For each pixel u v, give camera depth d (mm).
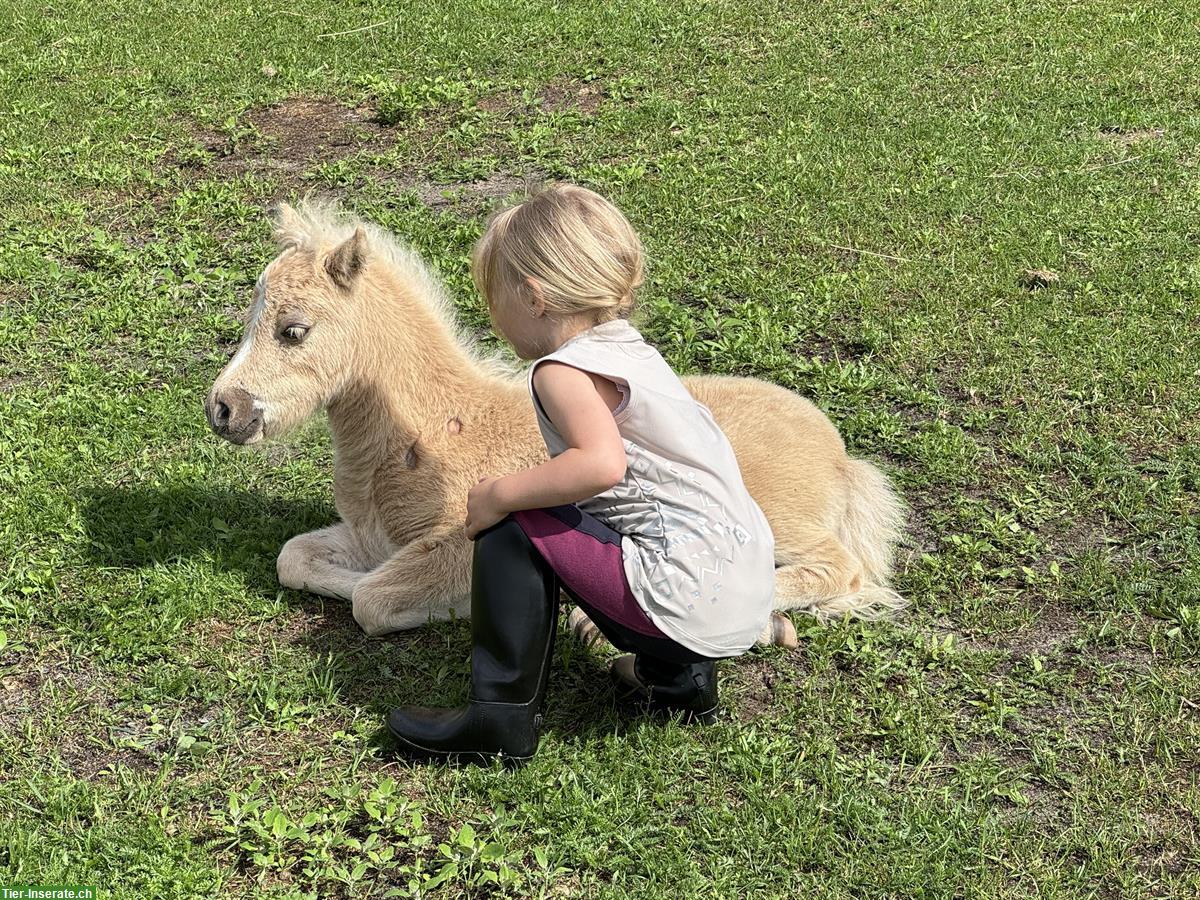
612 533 3287
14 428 5133
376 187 7609
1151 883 3166
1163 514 4664
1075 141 8031
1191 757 3574
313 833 3277
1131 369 5578
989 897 3121
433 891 3139
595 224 3240
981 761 3564
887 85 9031
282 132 8547
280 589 4309
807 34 10109
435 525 4207
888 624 4188
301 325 4020
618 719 3713
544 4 10859
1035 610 4238
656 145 8133
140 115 8773
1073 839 3283
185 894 3078
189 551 4438
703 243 6805
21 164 7945
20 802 3348
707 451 3307
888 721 3688
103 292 6336
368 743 3615
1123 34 9867
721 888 3143
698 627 3271
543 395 3168
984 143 7984
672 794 3434
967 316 6074
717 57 9664
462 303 6168
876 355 5805
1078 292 6238
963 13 10453
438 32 10234
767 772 3521
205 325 6047
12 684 3840
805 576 4289
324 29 10422
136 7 11039
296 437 5141
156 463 4980
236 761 3553
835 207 7137
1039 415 5281
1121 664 3967
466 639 4070
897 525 4656
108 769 3508
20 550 4402
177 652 3973
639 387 3201
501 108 8867
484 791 3410
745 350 5754
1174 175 7488
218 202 7371
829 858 3223
